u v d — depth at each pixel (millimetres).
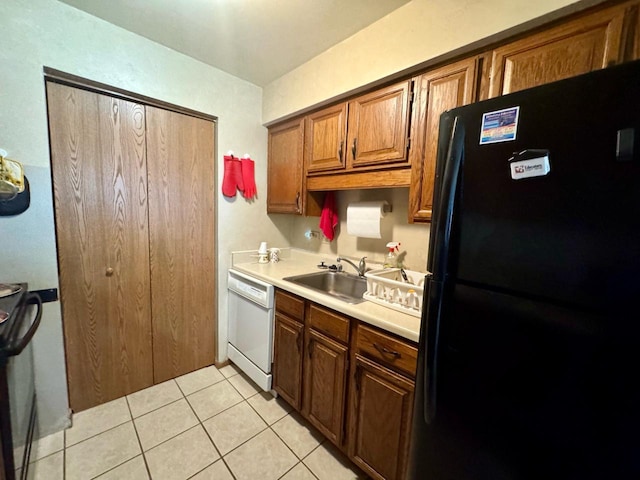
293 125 2039
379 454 1213
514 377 689
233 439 1526
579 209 580
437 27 1214
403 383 1108
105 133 1617
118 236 1722
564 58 959
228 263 2191
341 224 2123
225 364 2271
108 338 1746
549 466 647
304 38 1594
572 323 599
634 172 516
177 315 2027
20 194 1331
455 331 782
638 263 520
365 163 1558
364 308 1297
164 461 1376
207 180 2061
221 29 1539
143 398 1828
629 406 543
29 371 1332
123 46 1569
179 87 1795
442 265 784
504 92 1091
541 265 634
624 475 556
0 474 878
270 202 2305
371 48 1468
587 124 563
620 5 863
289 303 1657
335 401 1398
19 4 1277
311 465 1396
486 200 710
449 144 771
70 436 1498
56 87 1447
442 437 828
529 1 978
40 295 1417
